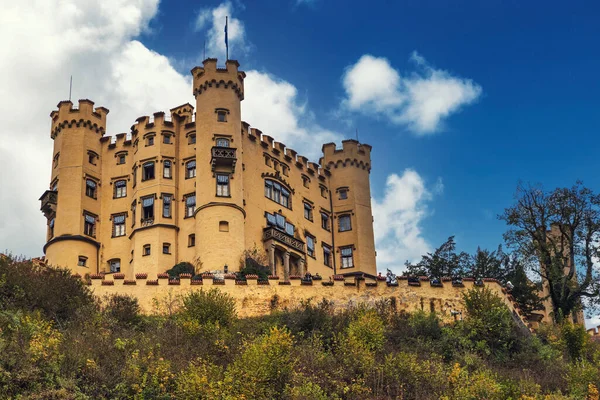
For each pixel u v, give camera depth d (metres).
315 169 73.06
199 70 67.00
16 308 40.19
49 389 32.56
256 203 64.75
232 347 39.94
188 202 63.66
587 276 57.41
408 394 37.50
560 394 38.78
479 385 37.41
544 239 59.34
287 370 36.19
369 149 75.44
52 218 64.88
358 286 49.59
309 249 68.88
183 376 34.62
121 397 33.78
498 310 46.56
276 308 48.31
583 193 58.97
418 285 49.97
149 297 47.16
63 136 66.44
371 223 73.19
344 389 36.81
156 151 64.81
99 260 63.78
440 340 45.06
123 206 65.12
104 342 37.41
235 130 64.38
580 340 48.59
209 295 44.66
